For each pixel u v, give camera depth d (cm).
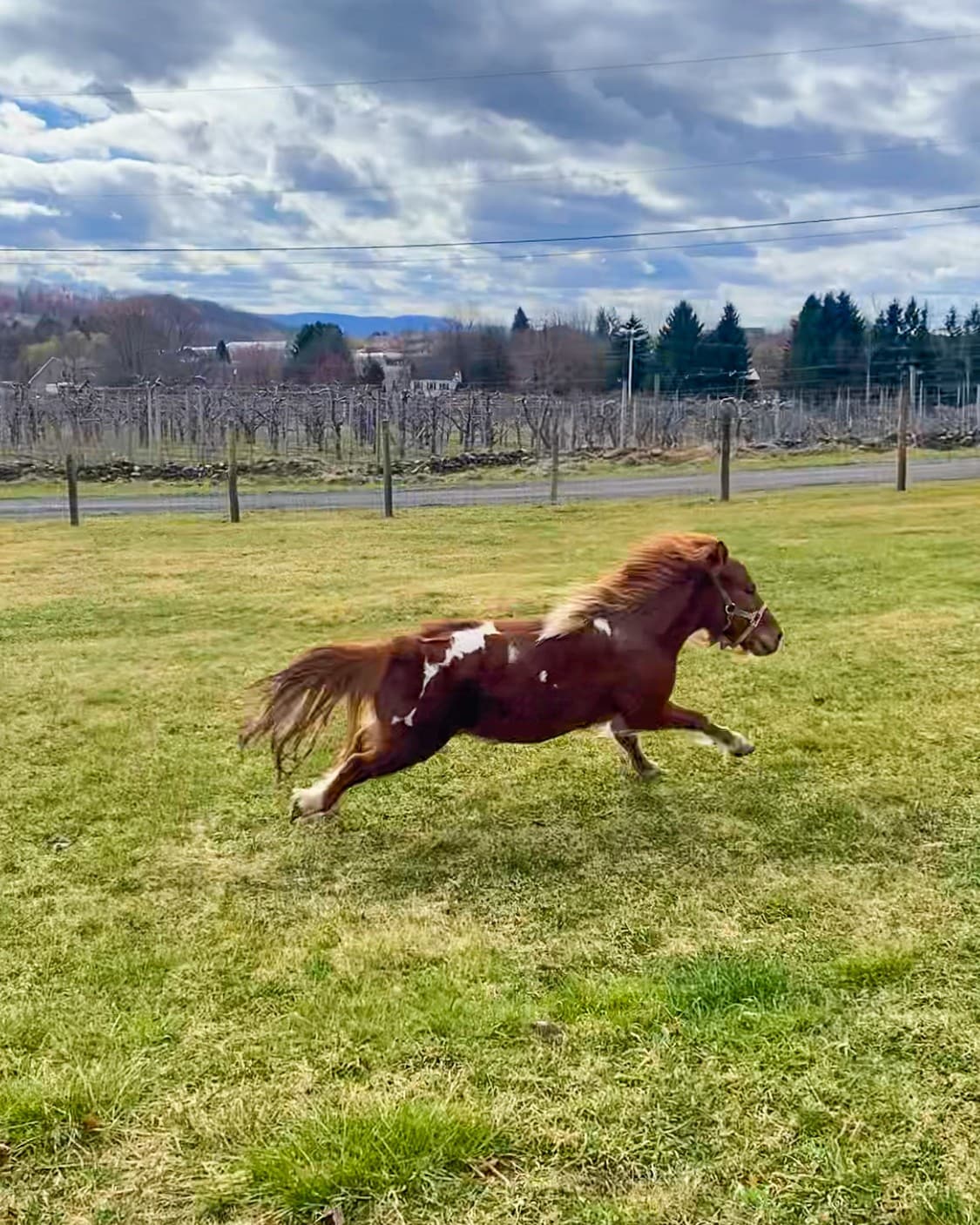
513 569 1405
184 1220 272
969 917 427
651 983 376
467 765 627
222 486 2844
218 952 413
